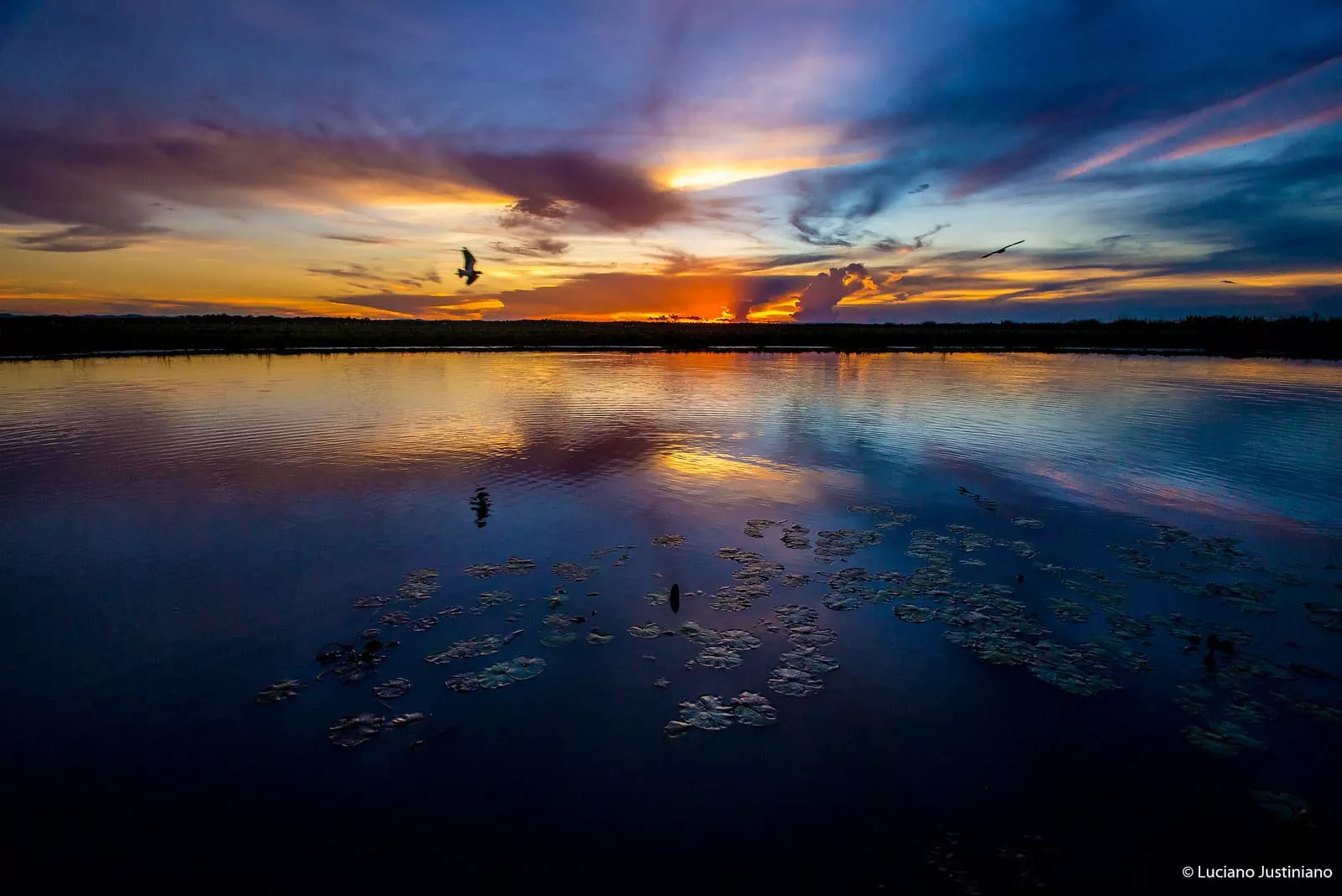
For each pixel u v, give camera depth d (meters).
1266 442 15.95
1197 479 12.96
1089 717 5.77
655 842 4.48
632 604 7.80
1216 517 10.83
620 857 4.36
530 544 9.59
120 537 9.75
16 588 8.12
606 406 21.81
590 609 7.67
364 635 7.06
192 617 7.43
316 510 10.95
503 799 4.86
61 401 22.12
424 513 10.89
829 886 4.14
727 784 5.01
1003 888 4.12
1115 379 29.98
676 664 6.58
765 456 14.81
